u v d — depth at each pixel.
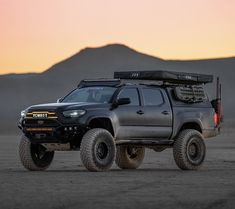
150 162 27.16
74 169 21.92
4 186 14.69
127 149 22.33
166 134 21.16
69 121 19.44
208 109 22.34
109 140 19.64
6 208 11.12
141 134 20.61
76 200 12.17
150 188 14.32
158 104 21.12
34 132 19.83
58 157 31.25
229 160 28.48
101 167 19.47
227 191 13.73
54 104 20.02
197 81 22.12
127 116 20.28
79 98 20.77
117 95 20.25
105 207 11.25
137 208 11.15
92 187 14.52
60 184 15.19
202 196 12.83
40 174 18.28
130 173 18.77
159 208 11.16
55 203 11.74
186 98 21.72
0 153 36.78
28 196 12.79
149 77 21.34
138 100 20.72
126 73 21.84
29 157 20.41
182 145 21.00
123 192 13.52
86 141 19.25
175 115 21.34
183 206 11.41
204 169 21.64
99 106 19.81
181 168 21.17
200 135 21.42
